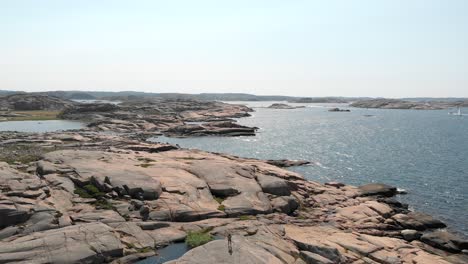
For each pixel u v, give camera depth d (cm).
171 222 2612
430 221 3291
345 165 6319
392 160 6825
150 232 2383
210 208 2925
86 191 2969
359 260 2266
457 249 2750
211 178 3547
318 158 7006
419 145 8838
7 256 1852
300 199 3625
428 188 4753
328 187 4216
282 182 3606
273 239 2372
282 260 2080
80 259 1905
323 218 3209
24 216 2342
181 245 2289
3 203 2395
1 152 4703
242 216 2927
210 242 2131
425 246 2817
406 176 5472
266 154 7438
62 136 6800
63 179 3092
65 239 2061
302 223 2969
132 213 2686
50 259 1866
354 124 14800
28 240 2031
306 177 5391
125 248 2139
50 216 2398
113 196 2911
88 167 3422
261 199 3253
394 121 16475
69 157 3800
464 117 19462
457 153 7625
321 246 2300
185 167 3878
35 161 3844
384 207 3547
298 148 8250
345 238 2603
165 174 3506
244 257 1952
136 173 3338
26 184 2795
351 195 4009
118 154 4291
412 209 3856
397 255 2400
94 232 2177
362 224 3119
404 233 2980
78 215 2528
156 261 2058
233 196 3238
